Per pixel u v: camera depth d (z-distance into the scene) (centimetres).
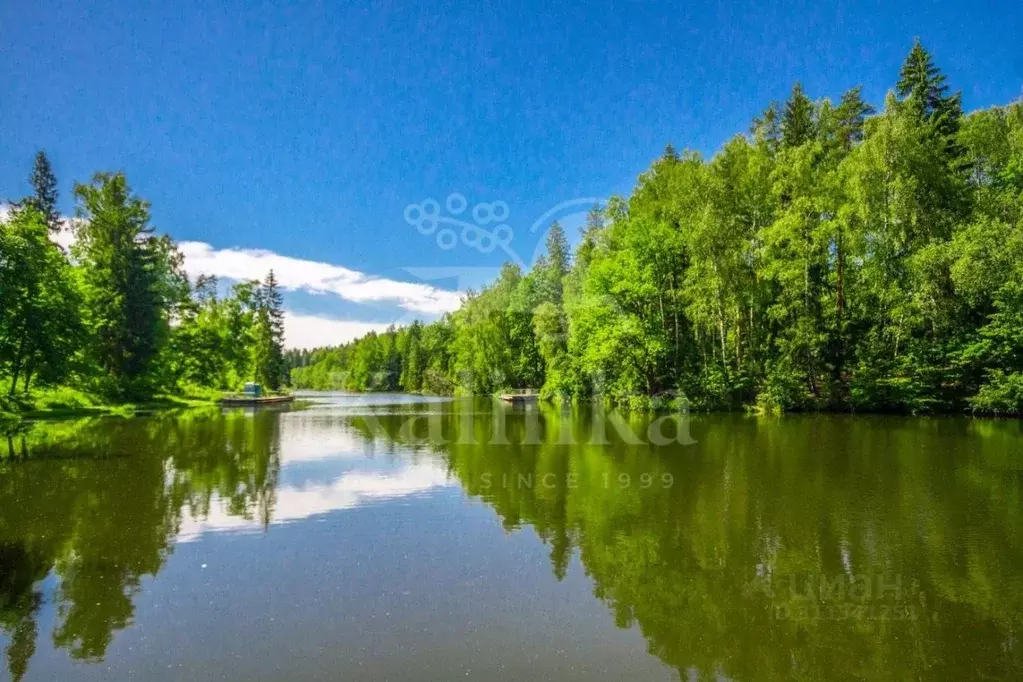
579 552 989
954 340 2844
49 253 3075
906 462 1720
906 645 675
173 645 668
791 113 4062
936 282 2781
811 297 3422
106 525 1141
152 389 4862
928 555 963
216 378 6078
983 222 2655
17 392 2831
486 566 921
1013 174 2817
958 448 1950
